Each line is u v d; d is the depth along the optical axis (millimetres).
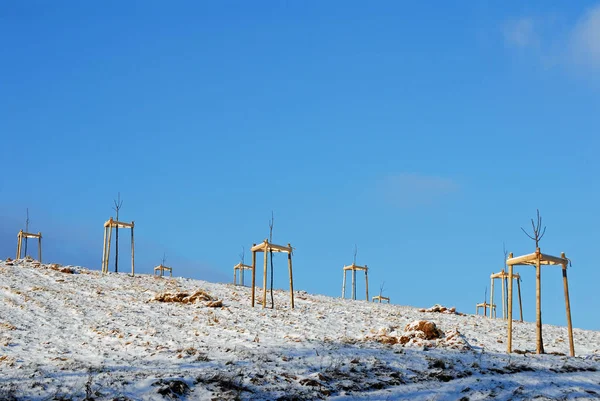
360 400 16109
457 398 16500
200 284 55562
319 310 43125
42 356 21781
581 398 16594
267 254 42406
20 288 40625
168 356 21391
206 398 15023
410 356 22266
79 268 55344
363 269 73688
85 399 14062
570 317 28062
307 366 19500
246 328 30969
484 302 65500
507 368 21234
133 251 56594
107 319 31859
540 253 27031
